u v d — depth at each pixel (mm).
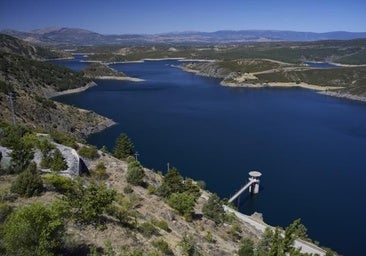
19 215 20578
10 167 35938
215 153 111938
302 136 135250
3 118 105188
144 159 105625
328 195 84062
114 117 160500
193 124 149625
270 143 124562
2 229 22047
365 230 69625
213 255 34812
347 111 192000
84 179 43188
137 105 189250
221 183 89938
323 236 67438
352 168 101125
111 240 27062
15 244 19844
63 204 26297
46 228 20672
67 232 25828
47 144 45875
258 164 103000
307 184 90188
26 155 37281
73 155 46625
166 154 110125
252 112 180500
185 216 44719
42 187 31781
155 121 154125
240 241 45000
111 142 124125
